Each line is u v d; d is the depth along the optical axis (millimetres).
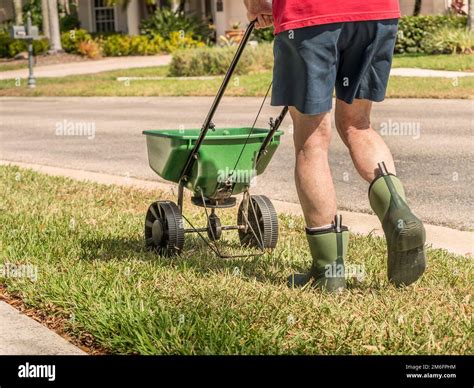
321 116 4996
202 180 6086
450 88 21328
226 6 50375
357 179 10695
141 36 49531
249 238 6633
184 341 4297
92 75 36469
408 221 4812
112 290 5137
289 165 12055
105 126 18703
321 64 4832
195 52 32938
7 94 30422
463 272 5738
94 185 9922
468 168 11000
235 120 18609
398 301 4863
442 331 4391
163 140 6129
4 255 6203
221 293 5062
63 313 4992
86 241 6695
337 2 4777
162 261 6027
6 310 5172
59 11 58250
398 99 20562
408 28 36531
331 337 4328
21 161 13398
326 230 5078
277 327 4430
